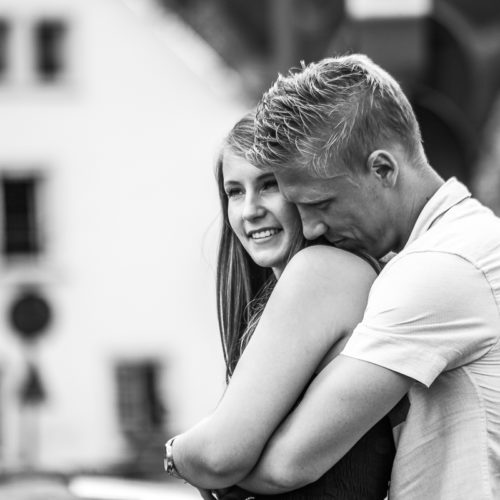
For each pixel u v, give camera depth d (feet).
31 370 122.62
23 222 125.59
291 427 12.22
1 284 124.57
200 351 127.03
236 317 13.62
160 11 128.57
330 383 12.14
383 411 12.10
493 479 12.17
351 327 12.59
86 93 126.31
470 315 12.12
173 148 127.34
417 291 12.10
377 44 22.15
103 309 126.41
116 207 126.93
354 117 12.21
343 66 12.44
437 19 22.57
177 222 127.44
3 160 125.08
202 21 135.33
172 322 127.34
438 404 12.36
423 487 12.40
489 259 12.25
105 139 126.82
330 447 12.10
